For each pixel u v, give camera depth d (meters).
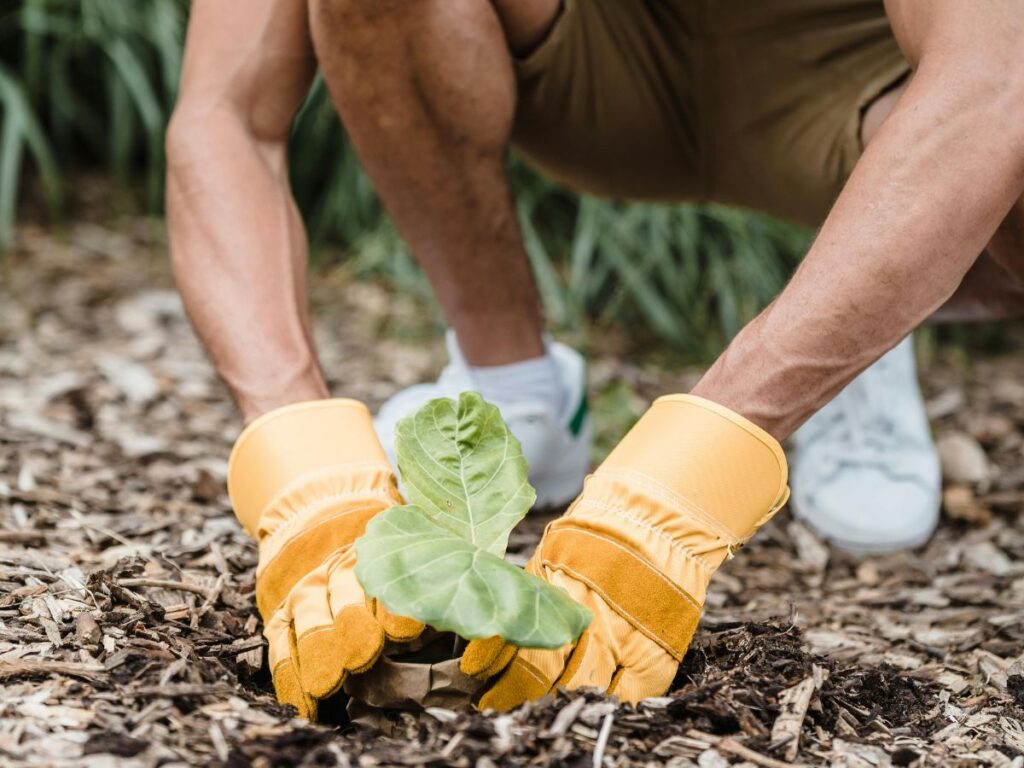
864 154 0.83
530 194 2.65
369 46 1.03
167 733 0.76
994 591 1.29
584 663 0.79
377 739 0.77
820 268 0.81
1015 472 1.75
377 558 0.73
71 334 2.18
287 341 0.95
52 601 0.96
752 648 0.90
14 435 1.58
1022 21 0.80
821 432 1.53
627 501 0.82
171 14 2.76
